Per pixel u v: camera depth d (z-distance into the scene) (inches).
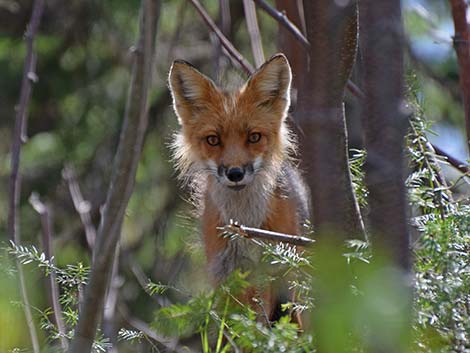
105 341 348.5
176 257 772.6
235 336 268.8
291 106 555.2
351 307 169.8
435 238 267.7
